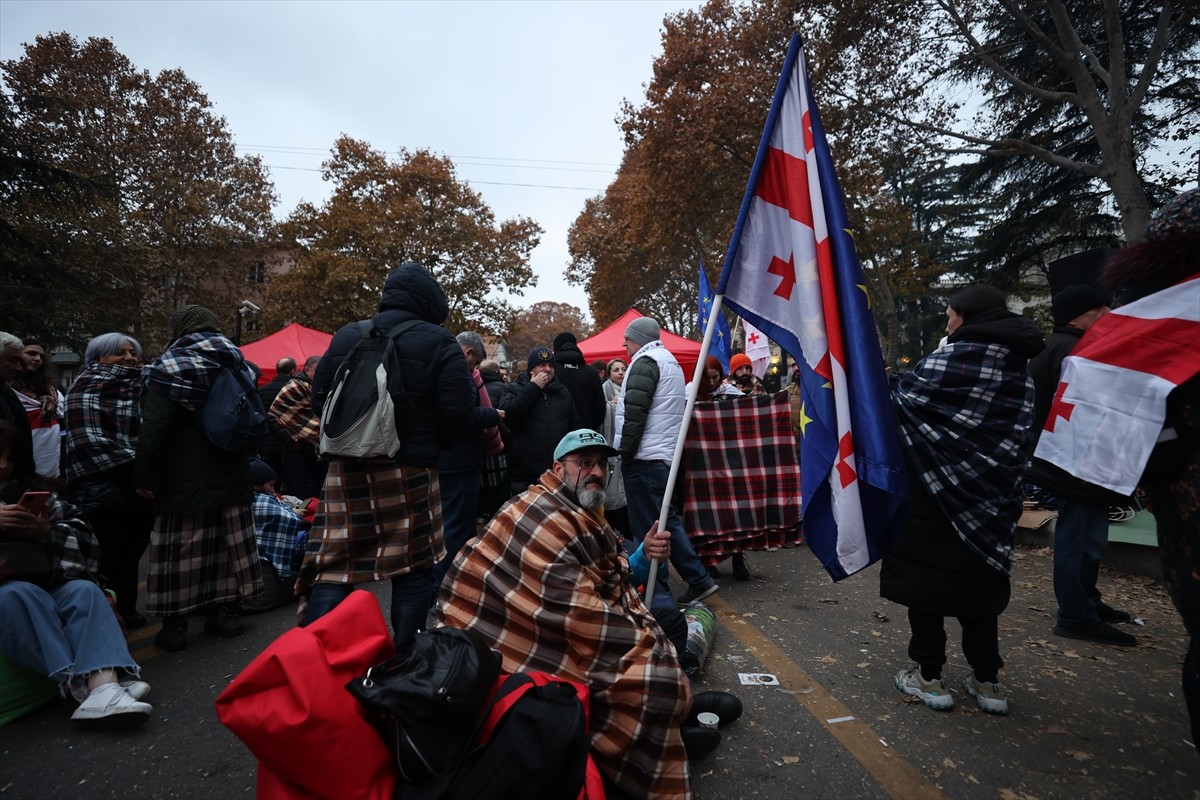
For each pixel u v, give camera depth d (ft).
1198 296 6.58
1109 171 42.01
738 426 17.44
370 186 101.35
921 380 9.38
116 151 94.27
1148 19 58.23
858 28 50.19
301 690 5.68
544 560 7.98
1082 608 12.39
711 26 66.23
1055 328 13.53
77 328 59.21
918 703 9.91
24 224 69.56
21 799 7.72
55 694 10.08
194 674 11.25
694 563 14.49
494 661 6.48
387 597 16.24
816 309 9.09
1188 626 6.40
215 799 7.75
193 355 11.70
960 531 8.90
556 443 16.51
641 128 69.46
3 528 9.38
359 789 5.74
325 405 9.83
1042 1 47.91
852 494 8.75
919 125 51.39
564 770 5.86
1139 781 7.93
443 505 14.85
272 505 15.80
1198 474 6.29
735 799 7.63
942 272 88.69
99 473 12.73
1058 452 7.39
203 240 99.81
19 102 59.31
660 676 7.41
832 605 14.85
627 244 110.52
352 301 93.76
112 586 13.66
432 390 10.27
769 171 9.56
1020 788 7.82
